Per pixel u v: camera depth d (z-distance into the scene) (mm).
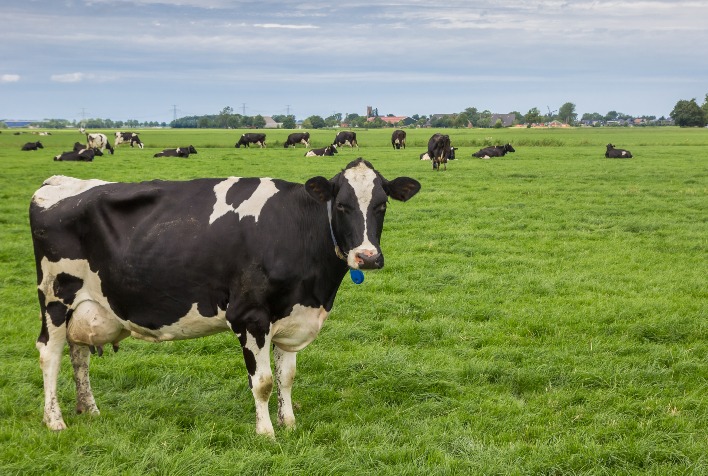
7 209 21547
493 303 11203
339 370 8172
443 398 7348
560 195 24797
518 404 7230
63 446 6086
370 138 99188
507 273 13234
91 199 6516
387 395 7484
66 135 123625
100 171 35438
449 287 12188
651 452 5969
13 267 14086
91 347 6895
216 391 7602
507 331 9797
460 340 9430
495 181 29922
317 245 6324
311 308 6461
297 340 6566
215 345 9203
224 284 6270
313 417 6887
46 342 6691
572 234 17156
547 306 10938
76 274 6625
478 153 48312
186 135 130875
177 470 5559
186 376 7988
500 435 6449
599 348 8992
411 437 6387
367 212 6129
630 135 106688
